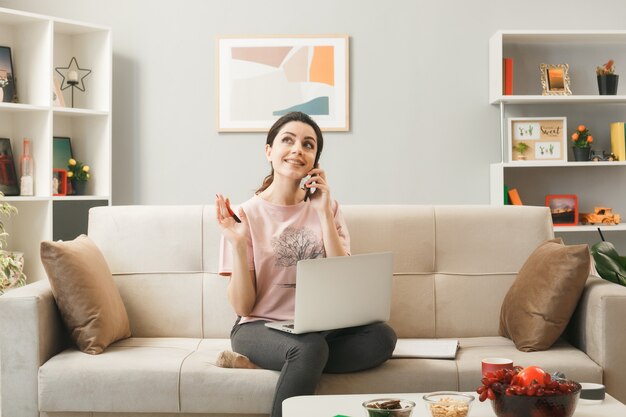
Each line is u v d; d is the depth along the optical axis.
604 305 2.27
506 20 4.35
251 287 2.35
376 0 4.36
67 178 4.18
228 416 2.24
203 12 4.38
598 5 4.36
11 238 4.10
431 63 4.37
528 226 2.79
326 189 2.39
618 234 4.34
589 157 4.23
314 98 4.37
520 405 1.54
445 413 1.55
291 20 4.37
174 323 2.72
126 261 2.76
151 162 4.41
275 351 2.18
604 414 1.68
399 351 2.40
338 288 2.21
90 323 2.38
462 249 2.78
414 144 4.38
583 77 4.39
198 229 2.77
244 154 4.40
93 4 4.40
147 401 2.23
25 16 3.88
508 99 4.15
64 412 2.28
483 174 4.38
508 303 2.58
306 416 1.69
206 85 4.40
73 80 4.14
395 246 2.76
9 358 2.28
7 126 4.07
